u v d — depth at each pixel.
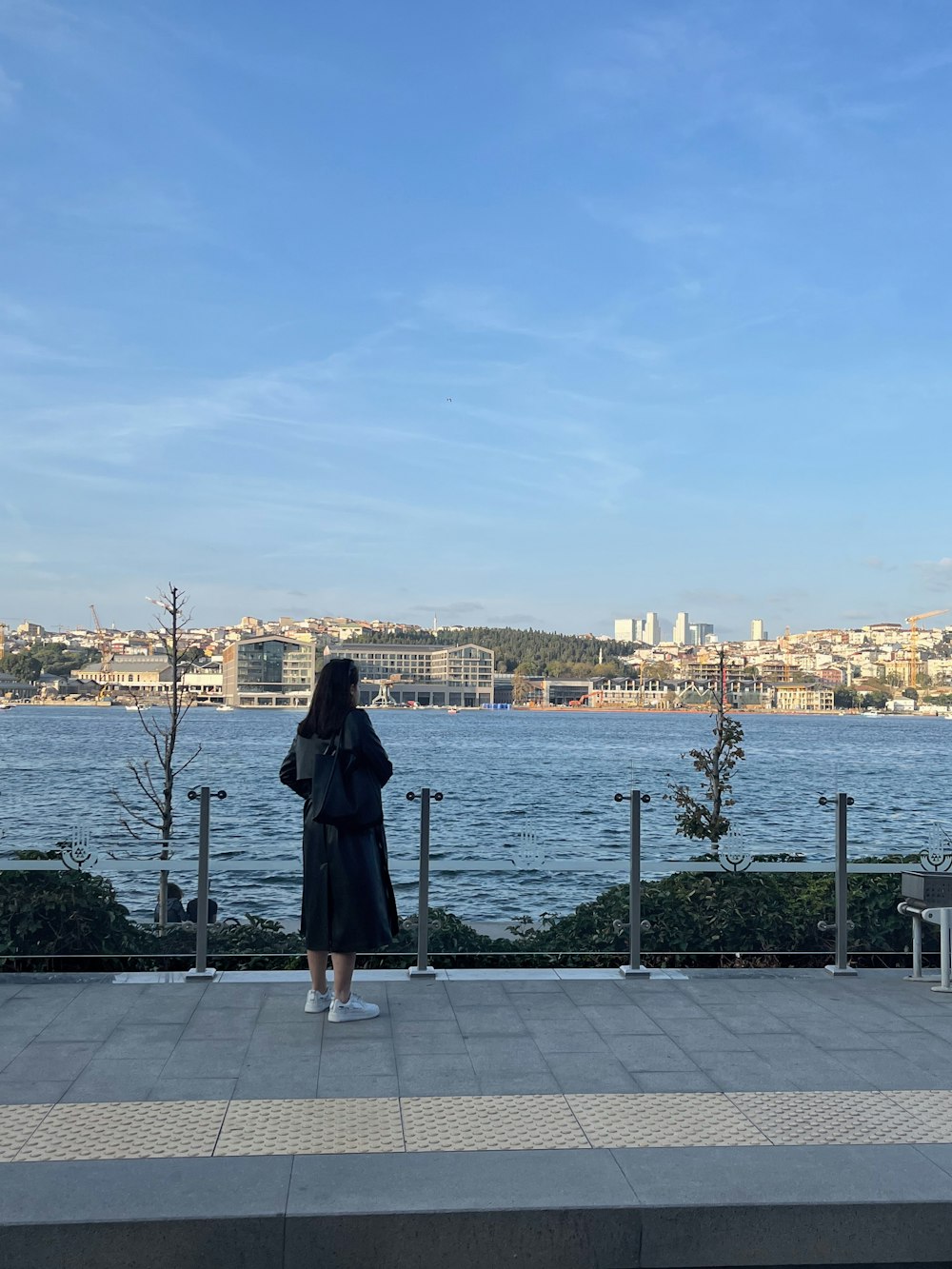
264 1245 3.89
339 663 6.52
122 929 7.96
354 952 6.44
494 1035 6.16
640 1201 4.07
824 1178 4.30
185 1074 5.42
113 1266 3.84
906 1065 5.70
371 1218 3.93
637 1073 5.52
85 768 61.62
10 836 9.21
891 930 8.20
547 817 36.19
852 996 7.16
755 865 8.13
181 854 7.90
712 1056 5.82
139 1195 4.05
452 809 39.28
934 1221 4.13
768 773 70.69
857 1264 4.10
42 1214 3.90
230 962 7.86
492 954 7.93
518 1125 4.78
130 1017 6.42
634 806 7.80
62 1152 4.43
